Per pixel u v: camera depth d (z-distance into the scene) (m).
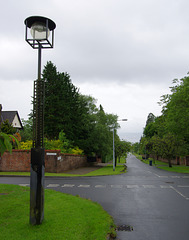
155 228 6.33
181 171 28.59
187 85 26.80
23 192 10.50
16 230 5.35
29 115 38.19
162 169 34.12
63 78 38.72
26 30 6.26
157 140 39.53
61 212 7.08
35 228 5.48
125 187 13.95
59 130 34.72
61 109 34.81
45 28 6.25
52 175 20.70
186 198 10.65
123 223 6.77
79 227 5.68
